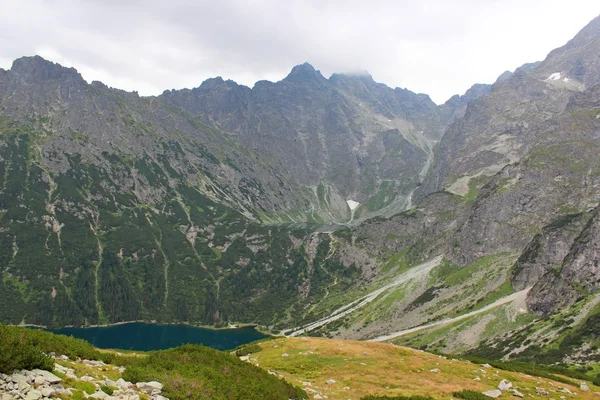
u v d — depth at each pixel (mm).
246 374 44406
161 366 38406
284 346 82688
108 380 29484
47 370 27016
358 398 51938
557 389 61250
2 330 32750
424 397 50719
